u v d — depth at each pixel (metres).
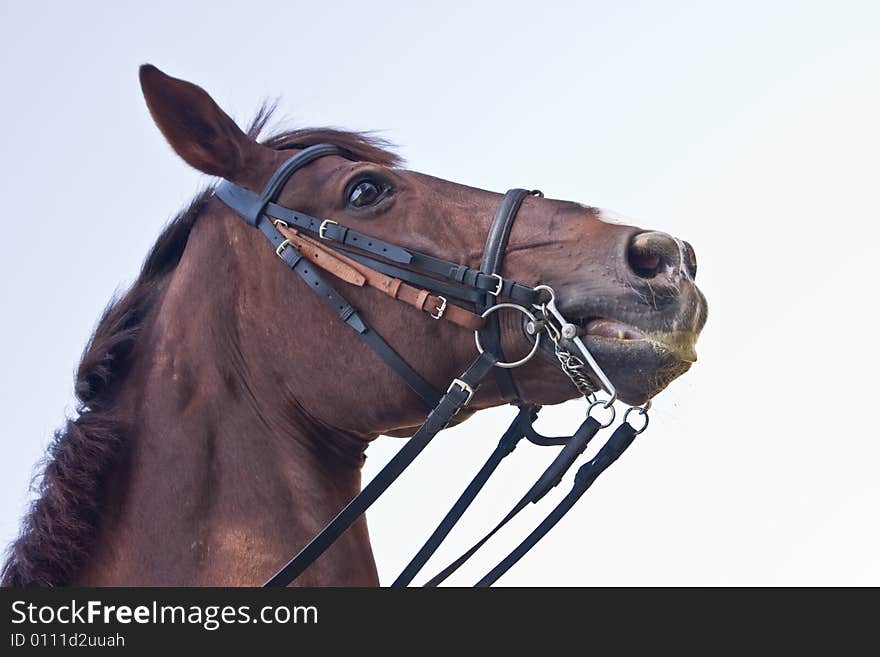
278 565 4.35
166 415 4.49
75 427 4.48
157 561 4.32
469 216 4.57
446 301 4.40
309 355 4.54
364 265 4.49
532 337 4.30
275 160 4.80
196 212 4.92
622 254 4.22
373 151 5.01
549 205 4.55
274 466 4.51
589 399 4.23
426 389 4.45
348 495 4.77
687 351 4.11
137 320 4.80
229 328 4.62
